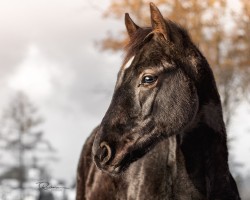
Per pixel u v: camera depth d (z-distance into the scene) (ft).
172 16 73.20
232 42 74.54
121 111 23.00
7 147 174.19
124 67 23.48
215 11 74.18
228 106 71.36
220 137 24.49
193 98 23.61
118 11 75.41
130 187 25.57
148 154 24.88
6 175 150.30
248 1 74.18
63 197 48.21
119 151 22.90
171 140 24.29
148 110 23.09
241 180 74.74
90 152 31.37
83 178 31.89
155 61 23.35
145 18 73.82
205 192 24.16
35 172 92.22
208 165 24.25
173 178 24.25
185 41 24.22
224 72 72.49
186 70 23.77
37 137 177.99
